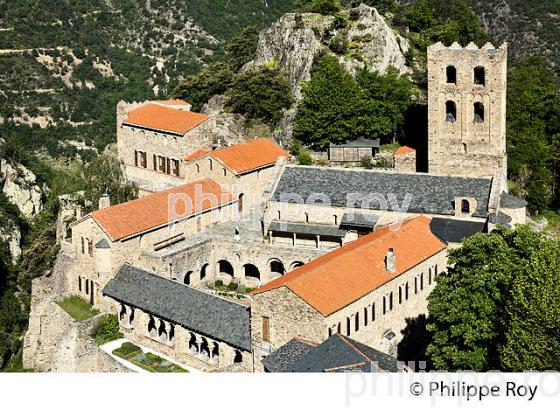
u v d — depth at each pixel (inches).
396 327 4505.4
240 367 4254.4
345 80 6786.4
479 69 5679.1
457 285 3954.2
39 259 6924.2
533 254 3782.0
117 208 5231.3
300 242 5462.6
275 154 6131.9
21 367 5826.8
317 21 7795.3
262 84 7313.0
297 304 3961.6
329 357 3646.7
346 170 5610.2
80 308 5191.9
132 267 5049.2
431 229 5054.1
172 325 4670.3
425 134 6845.5
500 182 5305.1
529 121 6747.1
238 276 5393.7
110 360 4675.2
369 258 4424.2
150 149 6737.2
